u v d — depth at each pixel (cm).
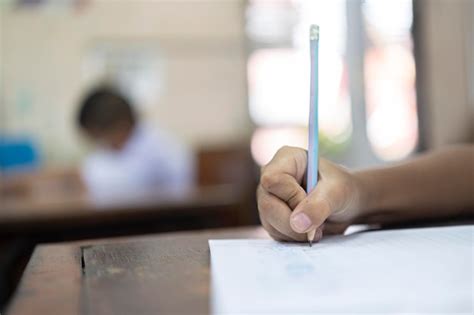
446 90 346
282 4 345
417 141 356
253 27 342
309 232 51
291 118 347
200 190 190
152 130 257
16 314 34
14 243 142
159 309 34
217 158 303
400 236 54
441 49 346
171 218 155
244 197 185
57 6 313
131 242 58
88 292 38
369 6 356
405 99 359
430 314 33
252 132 343
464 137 344
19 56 308
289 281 38
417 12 353
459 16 340
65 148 314
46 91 312
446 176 69
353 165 355
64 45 316
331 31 354
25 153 303
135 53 328
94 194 200
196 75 336
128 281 41
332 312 32
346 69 356
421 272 39
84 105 239
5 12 305
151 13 329
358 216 60
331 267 42
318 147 52
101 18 322
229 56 339
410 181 66
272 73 345
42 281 41
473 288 35
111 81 324
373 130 360
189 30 334
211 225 159
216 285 38
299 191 52
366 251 48
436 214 68
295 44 347
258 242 54
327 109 351
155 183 250
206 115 338
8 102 307
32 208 151
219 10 337
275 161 54
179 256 50
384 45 360
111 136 240
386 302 33
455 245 48
